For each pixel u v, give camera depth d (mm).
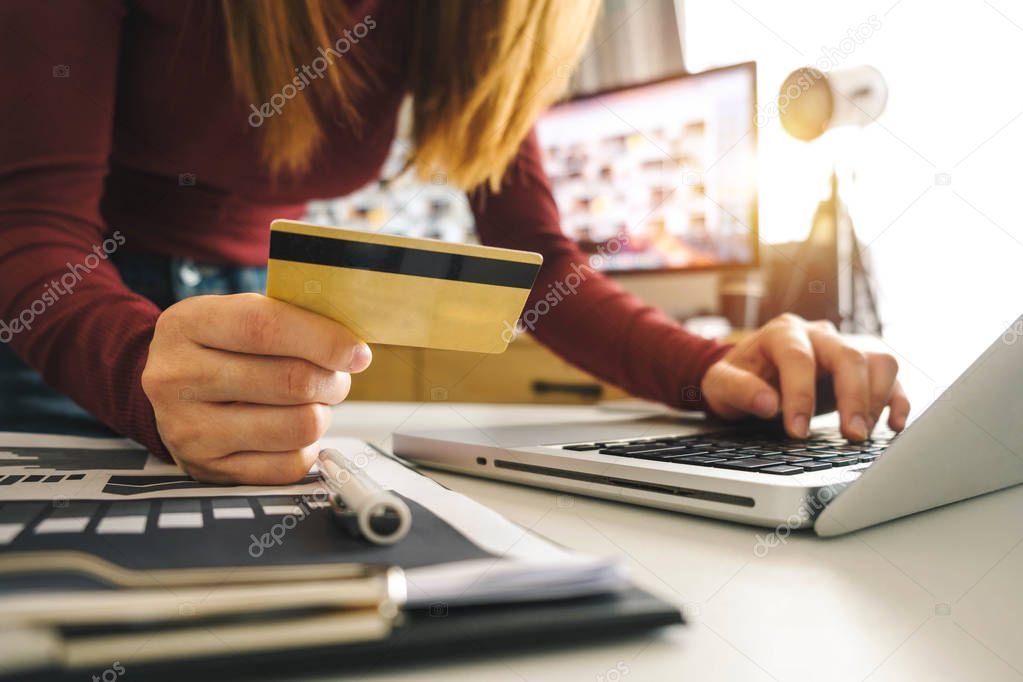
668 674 200
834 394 583
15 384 681
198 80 686
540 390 1748
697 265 1516
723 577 284
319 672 199
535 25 820
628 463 407
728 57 1862
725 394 627
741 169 1458
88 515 303
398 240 345
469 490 456
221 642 184
